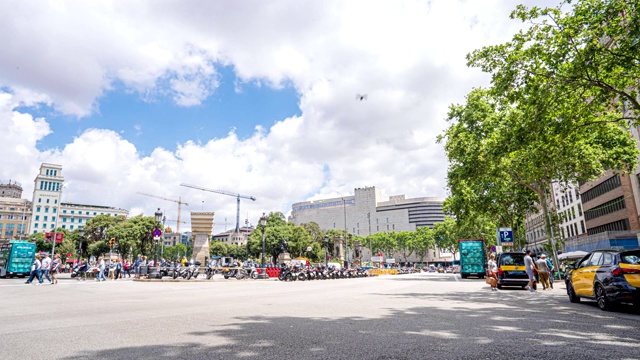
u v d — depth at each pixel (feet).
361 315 30.07
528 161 67.51
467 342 19.49
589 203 169.68
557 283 84.28
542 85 50.44
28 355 16.85
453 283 92.22
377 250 467.93
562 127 51.93
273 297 48.37
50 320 27.35
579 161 87.04
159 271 97.96
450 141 106.32
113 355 16.81
